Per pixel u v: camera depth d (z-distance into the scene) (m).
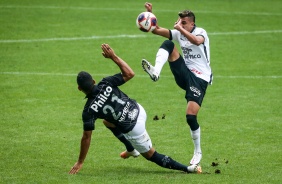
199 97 28.59
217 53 56.31
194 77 28.89
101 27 66.38
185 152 31.59
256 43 60.56
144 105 40.81
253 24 69.69
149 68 28.36
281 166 28.94
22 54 54.47
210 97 42.69
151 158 27.47
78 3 80.06
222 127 35.97
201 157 29.36
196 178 26.81
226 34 64.38
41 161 29.59
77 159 30.09
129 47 58.41
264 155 30.81
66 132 34.88
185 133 34.91
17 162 29.33
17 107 39.78
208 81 29.16
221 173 27.81
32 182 26.06
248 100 41.91
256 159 30.16
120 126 26.67
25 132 34.66
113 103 26.38
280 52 56.94
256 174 27.61
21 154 30.70
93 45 58.72
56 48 57.09
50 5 77.69
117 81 26.67
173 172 28.12
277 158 30.28
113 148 32.09
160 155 27.50
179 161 30.17
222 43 60.31
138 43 60.03
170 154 31.28
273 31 66.19
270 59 54.31
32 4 77.69
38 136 33.97
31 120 37.09
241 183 26.12
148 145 27.08
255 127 35.94
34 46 57.47
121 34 63.56
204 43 29.00
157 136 34.31
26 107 39.84
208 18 72.69
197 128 28.31
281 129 35.50
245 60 53.91
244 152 31.36
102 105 26.28
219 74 49.19
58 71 49.56
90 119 26.30
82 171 28.08
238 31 66.00
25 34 61.97
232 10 78.50
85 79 26.14
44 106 40.19
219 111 39.31
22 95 42.59
